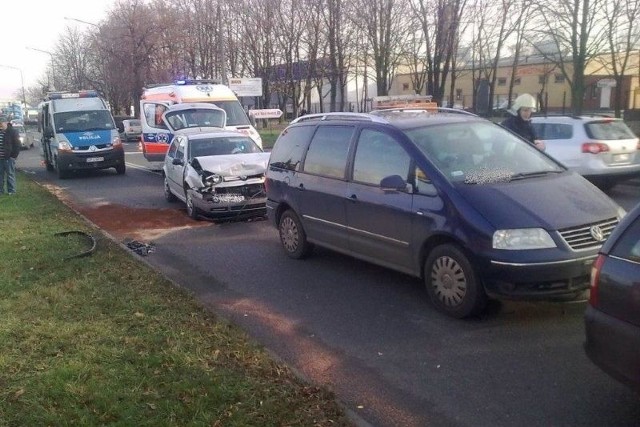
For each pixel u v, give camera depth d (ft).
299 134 28.04
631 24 80.74
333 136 25.68
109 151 71.00
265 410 13.42
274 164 29.45
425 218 20.31
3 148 49.80
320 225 26.08
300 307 21.88
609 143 44.04
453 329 19.07
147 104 72.38
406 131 22.40
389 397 14.97
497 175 20.72
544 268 17.88
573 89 79.00
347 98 204.44
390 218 21.84
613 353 12.50
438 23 105.50
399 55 114.62
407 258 21.56
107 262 26.43
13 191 50.98
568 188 20.33
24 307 20.35
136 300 21.08
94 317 19.44
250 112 97.76
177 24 157.17
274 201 29.19
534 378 15.62
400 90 189.16
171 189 47.55
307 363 17.13
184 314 19.70
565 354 16.92
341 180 24.47
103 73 201.57
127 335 17.85
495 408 14.23
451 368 16.40
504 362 16.61
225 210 38.29
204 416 13.08
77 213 41.27
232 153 43.96
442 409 14.30
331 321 20.33
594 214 19.02
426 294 22.44
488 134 23.29
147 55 162.50
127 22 162.40
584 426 13.32
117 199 52.24
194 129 51.75
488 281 18.61
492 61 142.72
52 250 28.48
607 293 12.71
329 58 127.85
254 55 140.87
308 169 26.66
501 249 18.20
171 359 16.03
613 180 45.03
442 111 26.25
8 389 14.49
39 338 17.58
